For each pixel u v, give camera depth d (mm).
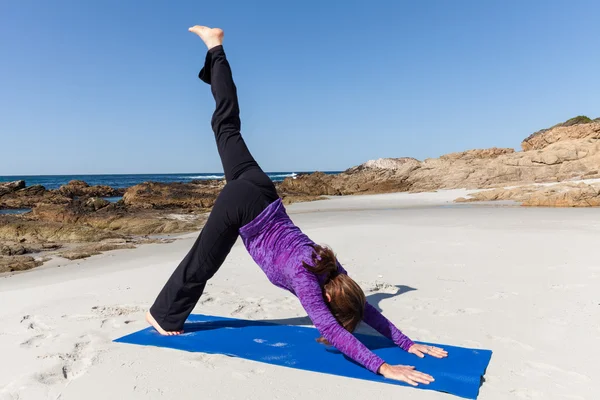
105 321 4246
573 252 6719
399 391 2713
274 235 3334
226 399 2664
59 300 5070
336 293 3000
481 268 5918
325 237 9188
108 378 2957
